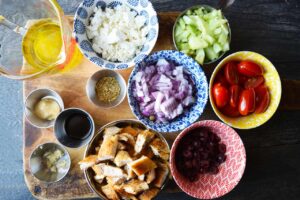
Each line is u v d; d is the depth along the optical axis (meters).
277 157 0.62
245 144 0.62
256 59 0.58
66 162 0.60
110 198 0.57
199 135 0.57
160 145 0.56
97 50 0.59
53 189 0.59
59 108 0.59
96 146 0.58
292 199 0.63
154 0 0.66
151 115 0.58
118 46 0.58
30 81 0.59
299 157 0.63
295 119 0.62
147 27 0.58
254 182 0.63
